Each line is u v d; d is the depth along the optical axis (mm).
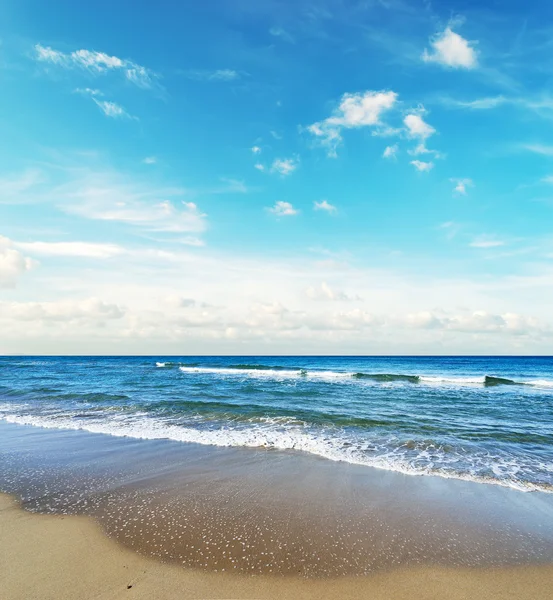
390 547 5070
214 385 27422
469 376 40375
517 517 6062
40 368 53000
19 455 9312
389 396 21562
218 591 4074
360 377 36719
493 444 10648
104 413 15180
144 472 8086
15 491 6965
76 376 36781
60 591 4004
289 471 8227
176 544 5066
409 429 12492
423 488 7293
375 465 8688
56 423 13195
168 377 35812
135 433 11664
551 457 9438
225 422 13445
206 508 6270
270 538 5266
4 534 5312
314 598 3998
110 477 7762
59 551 4848
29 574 4324
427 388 26531
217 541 5160
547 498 6855
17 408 16453
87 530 5441
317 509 6273
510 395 22562
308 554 4863
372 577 4391
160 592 4031
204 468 8391
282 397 20500
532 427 12992
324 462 8891
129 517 5895
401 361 89375
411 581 4328
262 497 6770
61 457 9164
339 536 5355
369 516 6031
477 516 6086
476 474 8109
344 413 15391
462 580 4363
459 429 12555
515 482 7641
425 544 5168
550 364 69812
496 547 5113
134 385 27266
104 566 4520
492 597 4074
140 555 4781
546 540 5328
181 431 11977
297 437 11266
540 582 4348
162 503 6457
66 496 6738
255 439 10977
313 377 36781
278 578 4336
